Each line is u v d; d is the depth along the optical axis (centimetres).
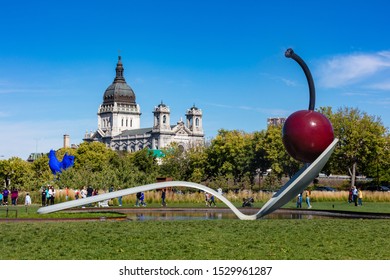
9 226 2486
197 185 2716
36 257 1653
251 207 4553
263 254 1681
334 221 2705
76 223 2673
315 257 1631
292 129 2452
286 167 9056
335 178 10756
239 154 9594
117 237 2038
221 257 1636
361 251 1731
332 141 2494
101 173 6456
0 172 11594
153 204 5431
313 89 2619
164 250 1759
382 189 8475
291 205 5228
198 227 2375
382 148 8381
